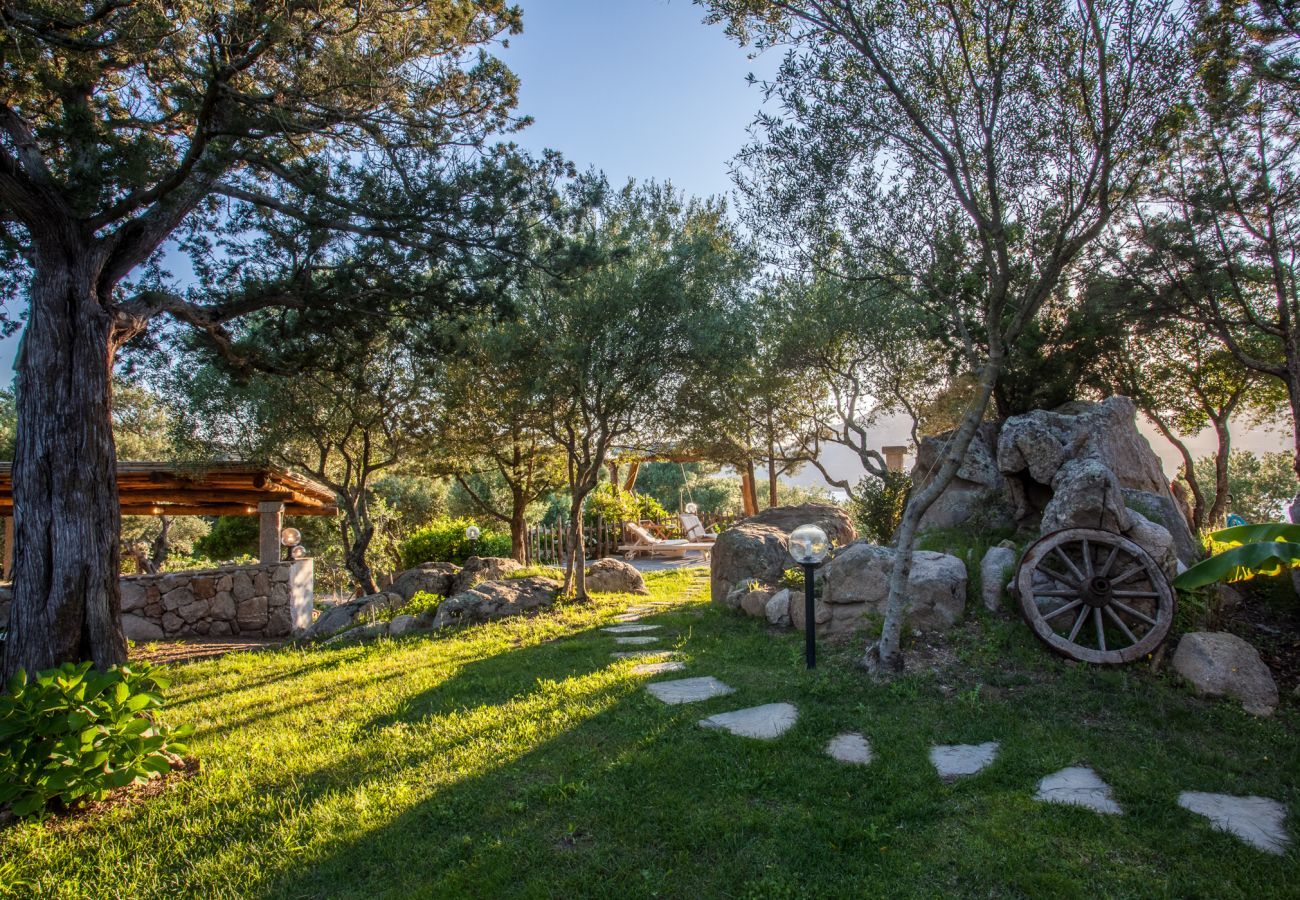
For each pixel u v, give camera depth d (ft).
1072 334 32.45
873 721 17.02
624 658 24.49
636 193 38.91
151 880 11.56
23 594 20.51
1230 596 22.86
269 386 40.63
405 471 53.31
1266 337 38.65
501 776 14.71
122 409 65.62
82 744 13.94
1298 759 14.67
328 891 11.07
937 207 22.15
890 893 10.56
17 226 26.05
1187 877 10.73
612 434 37.65
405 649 30.14
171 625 43.06
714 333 35.09
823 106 21.81
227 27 20.06
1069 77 19.21
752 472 66.23
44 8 18.70
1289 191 31.07
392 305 29.53
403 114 24.07
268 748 17.34
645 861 11.54
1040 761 14.58
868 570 24.47
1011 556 23.94
